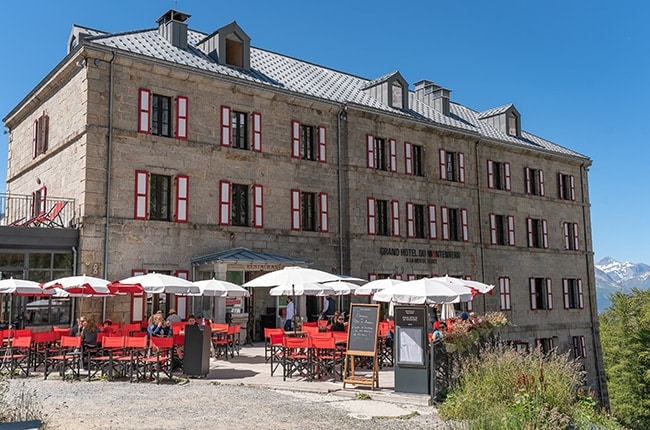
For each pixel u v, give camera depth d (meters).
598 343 38.72
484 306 32.53
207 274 22.44
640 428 41.62
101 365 14.69
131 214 21.11
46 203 23.47
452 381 11.75
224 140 23.75
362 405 11.19
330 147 27.28
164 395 11.77
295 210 25.58
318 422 9.58
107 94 21.03
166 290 16.16
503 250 34.25
